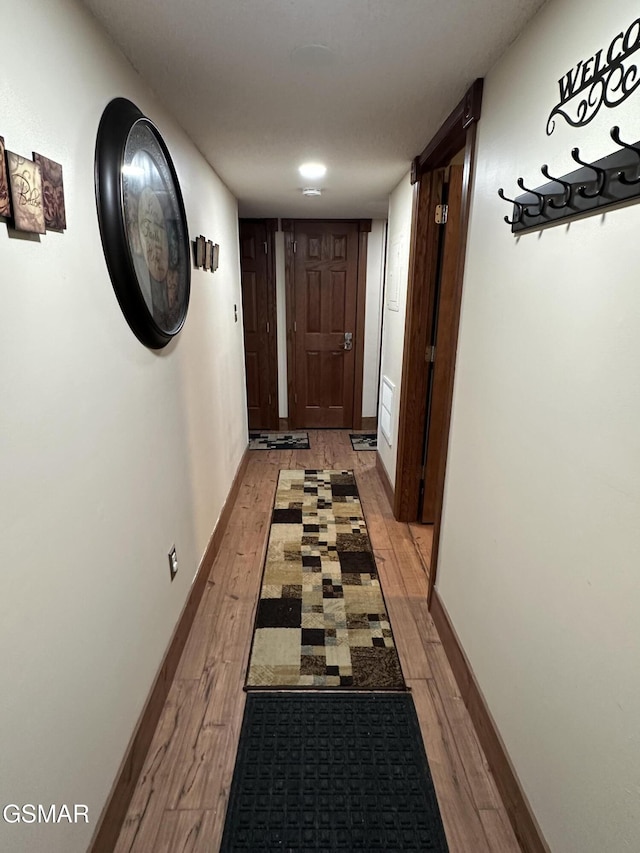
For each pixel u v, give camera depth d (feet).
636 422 2.42
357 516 9.38
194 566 6.39
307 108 5.24
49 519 2.82
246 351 14.40
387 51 3.96
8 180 2.39
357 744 4.57
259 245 13.44
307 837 3.80
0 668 2.36
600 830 2.74
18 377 2.52
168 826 3.85
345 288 13.96
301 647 5.86
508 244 3.98
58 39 2.95
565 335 3.09
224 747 4.52
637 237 2.40
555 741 3.24
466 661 5.04
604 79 2.64
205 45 3.85
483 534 4.60
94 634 3.41
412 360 8.22
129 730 4.06
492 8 3.34
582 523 2.91
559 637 3.19
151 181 4.47
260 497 10.21
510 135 3.92
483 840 3.77
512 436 3.92
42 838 2.72
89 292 3.37
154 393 4.75
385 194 9.96
